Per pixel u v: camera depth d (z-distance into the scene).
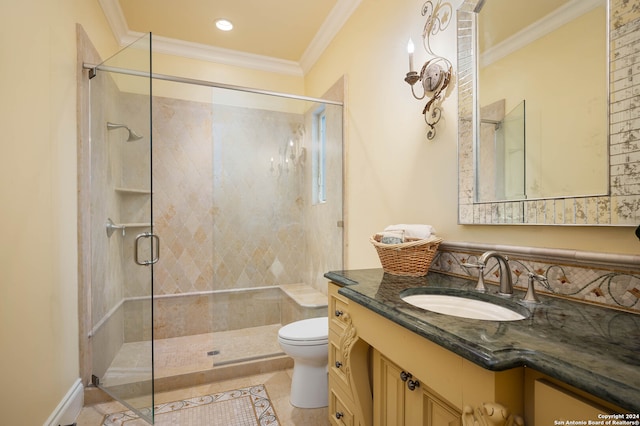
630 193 0.80
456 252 1.36
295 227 3.00
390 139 1.87
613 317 0.78
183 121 2.93
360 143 2.22
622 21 0.82
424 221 1.58
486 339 0.65
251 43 2.92
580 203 0.91
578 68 0.93
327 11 2.45
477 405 0.63
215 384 2.08
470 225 1.31
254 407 1.80
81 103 1.84
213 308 2.76
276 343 2.55
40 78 1.43
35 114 1.39
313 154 2.94
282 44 2.93
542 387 0.57
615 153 0.83
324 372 1.82
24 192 1.30
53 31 1.54
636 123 0.79
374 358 1.19
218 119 2.83
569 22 0.96
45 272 1.46
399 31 1.79
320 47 2.86
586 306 0.87
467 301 1.08
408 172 1.71
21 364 1.26
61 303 1.60
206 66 3.05
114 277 1.84
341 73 2.51
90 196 1.92
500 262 1.04
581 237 0.92
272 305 2.91
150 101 1.63
